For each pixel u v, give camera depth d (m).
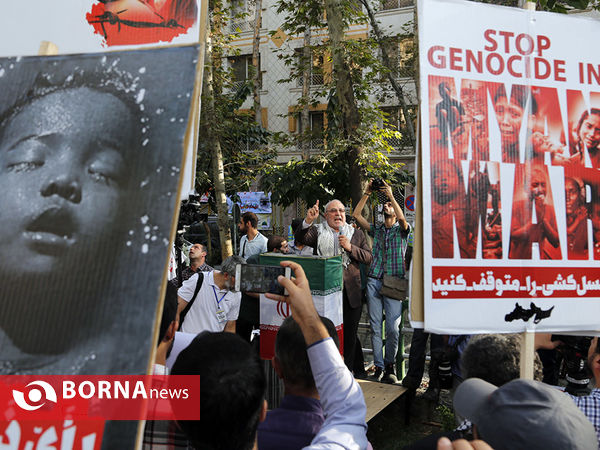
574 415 0.98
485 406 1.07
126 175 1.03
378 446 3.79
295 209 19.66
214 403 1.12
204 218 4.01
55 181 1.04
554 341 3.09
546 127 1.89
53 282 0.99
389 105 16.36
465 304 1.77
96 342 0.95
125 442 0.90
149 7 2.07
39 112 1.11
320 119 19.95
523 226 1.84
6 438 0.93
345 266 4.45
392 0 18.27
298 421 1.53
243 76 20.89
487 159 1.83
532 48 1.91
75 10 1.90
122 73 1.11
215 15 9.45
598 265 1.89
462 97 1.83
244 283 1.57
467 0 1.86
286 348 1.57
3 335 0.97
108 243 1.00
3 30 1.79
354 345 4.44
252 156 10.11
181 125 1.05
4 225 1.03
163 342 1.66
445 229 1.78
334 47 7.87
